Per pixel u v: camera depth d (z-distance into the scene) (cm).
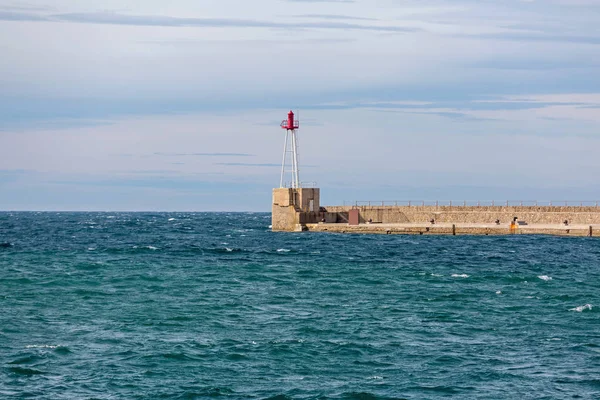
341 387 3584
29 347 4225
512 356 4128
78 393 3466
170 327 4775
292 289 6469
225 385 3597
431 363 3981
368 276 7425
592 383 3653
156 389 3531
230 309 5425
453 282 7000
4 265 8412
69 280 6938
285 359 4034
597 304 5706
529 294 6266
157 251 10600
